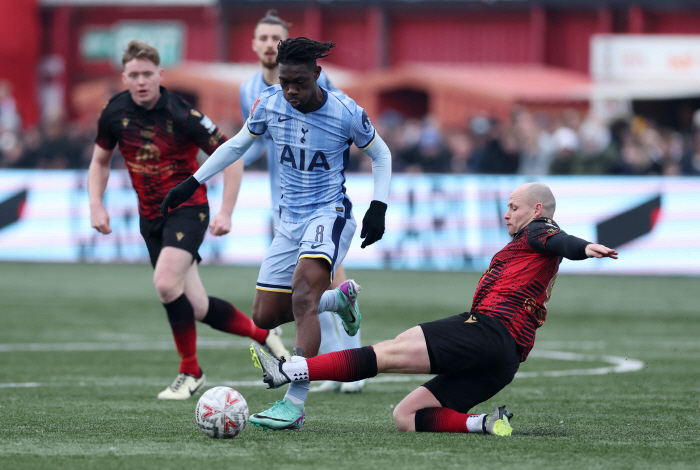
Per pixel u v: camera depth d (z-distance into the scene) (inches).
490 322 698.8
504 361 698.2
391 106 3801.7
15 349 1279.5
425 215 2433.6
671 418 804.0
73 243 2603.3
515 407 869.8
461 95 3572.8
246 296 1854.1
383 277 2309.3
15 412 812.0
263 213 2493.8
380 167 780.6
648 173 2417.6
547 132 2667.3
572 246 677.9
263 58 1086.4
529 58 4146.2
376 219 768.9
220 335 1501.0
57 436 693.9
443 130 3051.2
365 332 1434.5
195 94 3823.8
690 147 2642.7
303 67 729.0
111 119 953.5
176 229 941.8
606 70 3683.6
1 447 649.6
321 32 4254.4
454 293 1989.4
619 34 4065.0
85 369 1114.7
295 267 773.3
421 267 2434.8
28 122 4394.7
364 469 579.2
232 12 4323.3
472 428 705.0
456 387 716.0
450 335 695.7
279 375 693.9
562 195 2361.0
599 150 2454.5
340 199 782.5
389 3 4192.9
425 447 650.8
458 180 2411.4
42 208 2615.7
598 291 2102.6
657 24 4028.1
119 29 4448.8
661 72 3654.0
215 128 952.9
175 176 954.1
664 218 2333.9
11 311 1718.8
